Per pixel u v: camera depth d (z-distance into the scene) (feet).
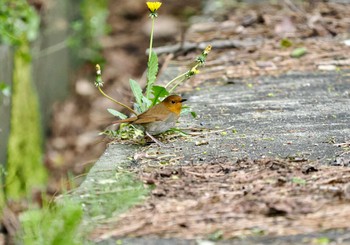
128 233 21.76
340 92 37.22
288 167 26.50
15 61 48.11
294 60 42.68
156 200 23.89
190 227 21.90
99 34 67.36
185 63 43.93
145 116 30.12
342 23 49.11
